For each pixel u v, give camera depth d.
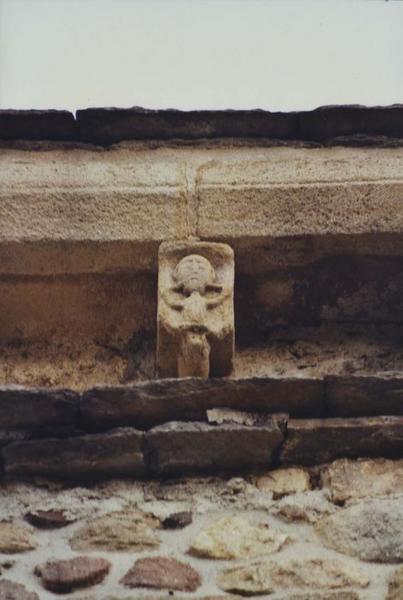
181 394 6.77
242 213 7.88
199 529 6.29
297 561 6.04
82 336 7.87
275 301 7.97
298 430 6.70
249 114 8.39
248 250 7.86
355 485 6.54
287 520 6.36
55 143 8.35
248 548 6.14
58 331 7.88
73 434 6.73
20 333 7.88
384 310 7.95
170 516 6.37
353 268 7.95
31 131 8.39
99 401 6.77
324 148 8.33
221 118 8.40
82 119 8.36
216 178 8.05
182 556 6.12
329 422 6.75
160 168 8.15
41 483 6.59
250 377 6.80
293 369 7.67
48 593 5.86
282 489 6.55
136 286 7.90
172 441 6.64
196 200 7.93
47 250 7.81
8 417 6.75
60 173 8.10
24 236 7.81
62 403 6.75
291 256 7.89
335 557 6.09
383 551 6.09
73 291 7.90
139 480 6.63
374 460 6.68
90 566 5.99
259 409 6.80
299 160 8.19
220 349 7.28
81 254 7.82
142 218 7.88
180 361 7.20
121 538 6.22
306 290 7.97
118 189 7.97
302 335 7.89
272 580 5.92
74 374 7.66
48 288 7.91
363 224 7.83
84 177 8.06
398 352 7.74
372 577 5.96
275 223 7.86
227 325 7.27
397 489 6.52
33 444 6.66
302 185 7.97
